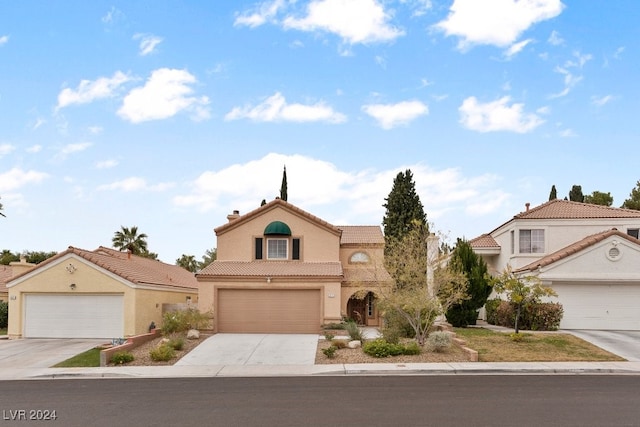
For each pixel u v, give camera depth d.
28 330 27.78
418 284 22.98
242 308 28.72
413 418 11.36
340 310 28.38
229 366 19.34
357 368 18.27
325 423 11.02
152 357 20.42
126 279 27.39
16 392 15.07
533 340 22.81
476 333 24.98
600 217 31.12
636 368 18.02
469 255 28.83
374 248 32.62
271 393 14.41
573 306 27.39
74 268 27.72
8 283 28.00
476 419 11.25
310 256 30.61
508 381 16.03
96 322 27.53
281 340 25.00
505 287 23.11
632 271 27.19
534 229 31.67
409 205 48.28
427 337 22.88
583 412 11.85
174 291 33.34
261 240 30.84
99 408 12.74
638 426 10.69
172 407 12.73
